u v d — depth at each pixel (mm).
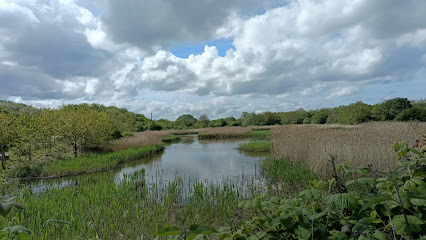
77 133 18281
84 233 4723
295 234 1957
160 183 10094
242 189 8297
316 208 2066
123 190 7887
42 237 4207
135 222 5469
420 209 1861
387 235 1855
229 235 2029
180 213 1567
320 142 11422
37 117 18172
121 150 20062
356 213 1993
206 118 73188
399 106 30594
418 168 2432
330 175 7973
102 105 52219
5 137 13953
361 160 8094
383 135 10961
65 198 7012
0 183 9844
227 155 18812
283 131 17453
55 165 13688
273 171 10641
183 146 27359
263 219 2178
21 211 5609
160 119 84188
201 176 11508
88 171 13438
